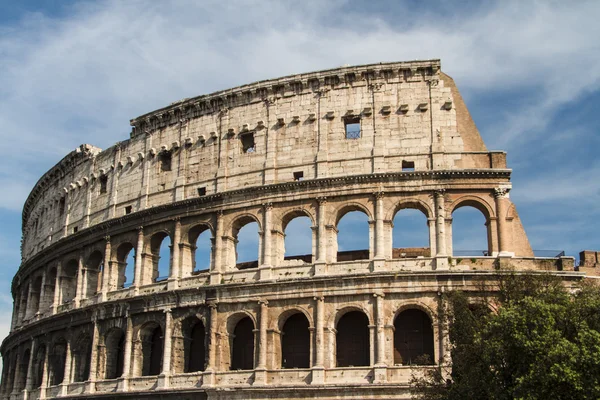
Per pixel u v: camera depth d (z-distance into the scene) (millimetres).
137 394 92438
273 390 83125
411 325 85188
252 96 98312
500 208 85500
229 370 88750
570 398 58312
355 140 91562
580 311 63406
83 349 105438
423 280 82938
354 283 84625
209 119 101125
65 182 121938
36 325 114250
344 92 93812
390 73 92875
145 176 104438
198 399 87000
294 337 89000
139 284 99562
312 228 89375
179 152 102312
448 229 85750
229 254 93500
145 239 101125
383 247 86250
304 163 92625
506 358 62312
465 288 81875
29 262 125312
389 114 91500
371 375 81500
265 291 88188
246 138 98562
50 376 109188
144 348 97375
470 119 90375
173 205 98125
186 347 93500
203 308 91375
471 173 86500
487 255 88812
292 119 94938
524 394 59250
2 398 128125
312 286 86062
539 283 69562
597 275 86750
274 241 91000
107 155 112438
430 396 68250
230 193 94062
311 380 83000
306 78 95125
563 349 58750
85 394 98250
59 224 120625
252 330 87750
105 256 105188
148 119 106250
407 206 87938
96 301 103625
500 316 63250
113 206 107500
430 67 91750
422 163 88812
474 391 63000
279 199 91688
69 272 114938
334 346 84562
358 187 88750
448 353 80062
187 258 97375
